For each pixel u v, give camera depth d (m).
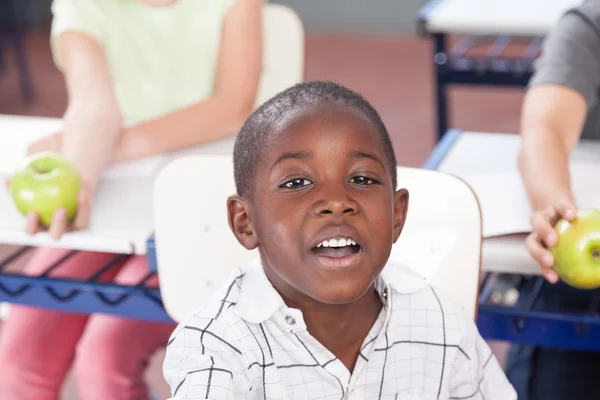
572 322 1.86
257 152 1.25
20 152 2.42
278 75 2.79
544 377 2.18
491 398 1.48
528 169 2.02
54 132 2.55
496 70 3.66
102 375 2.23
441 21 3.46
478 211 1.67
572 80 2.22
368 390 1.36
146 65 2.71
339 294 1.19
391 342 1.36
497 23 3.36
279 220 1.21
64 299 2.06
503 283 2.32
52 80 6.46
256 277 1.32
